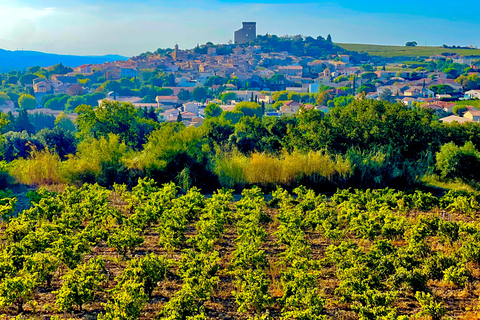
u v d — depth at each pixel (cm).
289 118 4088
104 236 1750
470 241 1692
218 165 2881
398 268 1451
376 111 3403
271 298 1288
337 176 2838
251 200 2223
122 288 1273
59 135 5084
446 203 2358
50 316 1263
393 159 3061
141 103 17638
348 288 1321
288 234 1689
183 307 1224
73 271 1345
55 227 1755
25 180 2812
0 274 1371
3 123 3425
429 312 1240
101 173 2836
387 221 1886
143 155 2936
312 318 1169
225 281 1485
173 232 1719
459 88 18062
